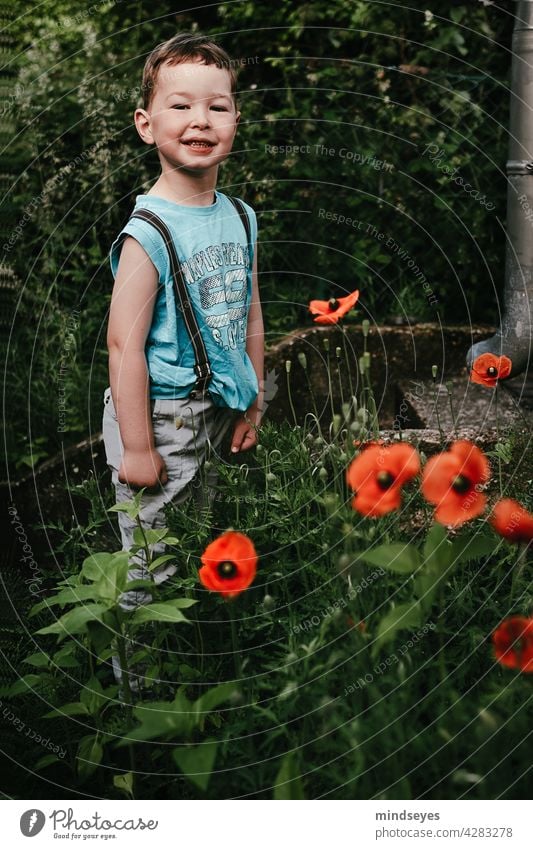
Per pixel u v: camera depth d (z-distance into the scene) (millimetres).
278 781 1385
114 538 2680
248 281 2250
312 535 2012
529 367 2951
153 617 1647
